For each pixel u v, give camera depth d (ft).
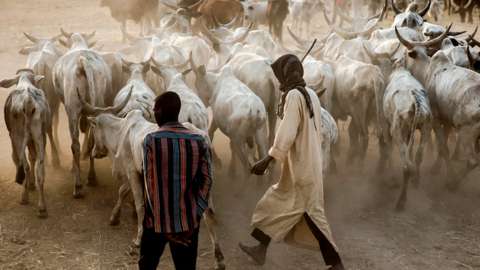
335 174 25.89
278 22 54.29
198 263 18.47
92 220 21.08
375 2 60.44
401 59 25.18
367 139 26.12
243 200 23.24
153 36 30.68
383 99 24.34
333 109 27.35
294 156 16.46
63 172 25.36
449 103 24.04
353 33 33.63
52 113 26.53
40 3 73.87
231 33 35.01
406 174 22.45
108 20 64.95
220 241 19.88
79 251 18.97
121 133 19.35
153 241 14.51
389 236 20.51
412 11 34.40
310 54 30.42
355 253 19.29
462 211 22.57
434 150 29.53
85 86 22.89
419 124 23.00
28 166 21.57
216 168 26.32
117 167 19.74
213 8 48.29
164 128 14.05
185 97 21.97
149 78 26.05
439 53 25.36
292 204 16.62
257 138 23.07
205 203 14.10
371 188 24.61
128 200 22.63
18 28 59.31
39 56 25.88
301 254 19.19
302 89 16.31
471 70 24.80
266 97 26.09
